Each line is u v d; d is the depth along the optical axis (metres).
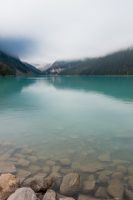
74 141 10.19
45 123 14.25
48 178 6.07
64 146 9.42
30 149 8.98
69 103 24.08
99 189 5.77
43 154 8.39
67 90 41.31
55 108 20.70
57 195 5.43
